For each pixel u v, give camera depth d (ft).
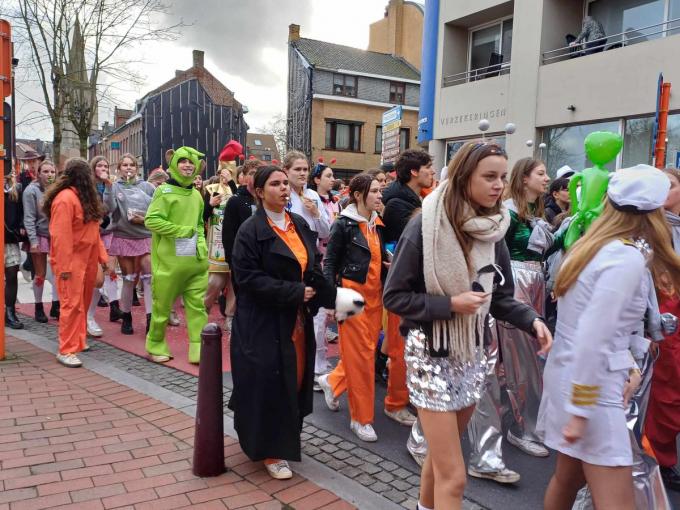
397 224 13.21
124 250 20.99
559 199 17.33
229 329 22.03
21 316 23.94
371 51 123.54
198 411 10.62
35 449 11.55
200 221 17.95
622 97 33.81
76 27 51.19
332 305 10.84
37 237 22.21
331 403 14.24
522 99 39.70
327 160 107.96
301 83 111.04
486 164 7.03
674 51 31.22
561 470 7.61
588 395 6.62
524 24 39.34
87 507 9.45
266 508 9.61
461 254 7.25
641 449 8.42
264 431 10.45
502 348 12.24
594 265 6.79
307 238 11.10
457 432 7.64
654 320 7.78
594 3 38.27
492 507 10.03
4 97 17.19
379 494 10.26
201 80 132.36
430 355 7.61
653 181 6.85
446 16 45.78
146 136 105.60
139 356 18.54
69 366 17.04
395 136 33.17
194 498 9.86
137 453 11.51
